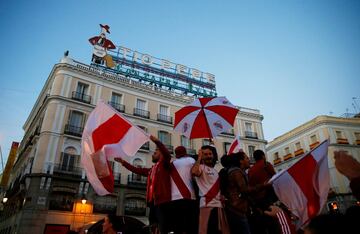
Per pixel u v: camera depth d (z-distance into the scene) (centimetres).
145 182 2305
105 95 2491
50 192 1909
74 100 2275
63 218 1891
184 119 513
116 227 430
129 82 2677
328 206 2877
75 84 2372
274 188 386
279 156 3862
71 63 2434
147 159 2425
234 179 349
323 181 388
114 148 446
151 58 3002
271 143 4047
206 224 330
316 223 144
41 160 1984
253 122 3278
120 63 2784
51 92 2292
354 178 207
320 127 3294
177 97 2898
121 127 462
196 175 353
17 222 1933
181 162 385
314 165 399
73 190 2000
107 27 2820
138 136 443
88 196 2028
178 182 362
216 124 495
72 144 2142
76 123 2252
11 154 2973
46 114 2161
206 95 3172
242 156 445
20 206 1997
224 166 390
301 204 375
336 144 3130
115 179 2180
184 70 3175
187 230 346
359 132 3328
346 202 2748
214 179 363
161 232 347
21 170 2561
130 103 2609
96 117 473
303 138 3512
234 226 336
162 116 2739
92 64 2631
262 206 408
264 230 386
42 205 1845
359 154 3145
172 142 2659
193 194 362
